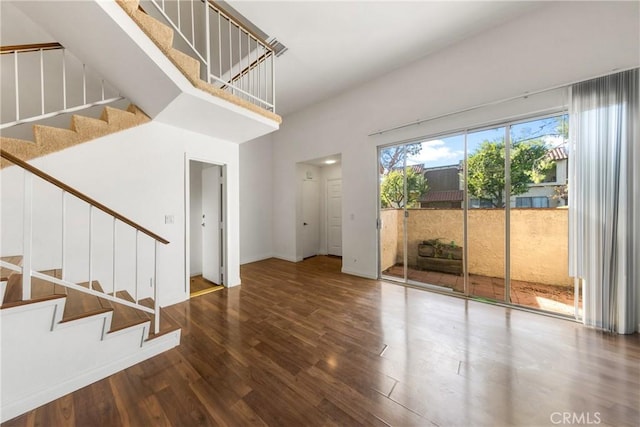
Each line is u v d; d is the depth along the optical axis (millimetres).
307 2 2447
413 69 3518
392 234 3973
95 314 1682
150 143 2832
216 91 2385
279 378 1709
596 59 2303
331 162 5672
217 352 2025
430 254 3564
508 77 2779
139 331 1907
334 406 1464
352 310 2836
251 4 2461
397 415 1395
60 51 2895
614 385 1588
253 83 3971
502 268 2988
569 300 2617
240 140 3670
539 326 2393
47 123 2826
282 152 5711
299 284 3842
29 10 1706
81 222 2387
